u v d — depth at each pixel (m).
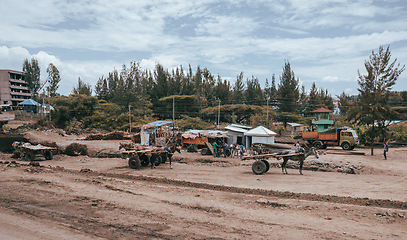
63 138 41.97
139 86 79.56
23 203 10.48
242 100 89.06
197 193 13.05
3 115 74.31
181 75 86.56
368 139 43.25
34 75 101.44
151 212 9.81
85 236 7.60
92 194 11.99
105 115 71.31
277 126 63.72
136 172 20.52
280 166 23.53
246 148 33.69
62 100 72.56
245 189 14.35
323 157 26.55
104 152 30.86
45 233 7.79
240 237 7.73
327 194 13.62
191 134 34.72
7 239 7.38
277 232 8.18
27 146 26.86
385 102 31.94
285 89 71.88
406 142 42.69
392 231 8.44
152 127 39.06
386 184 16.50
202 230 8.20
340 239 7.77
